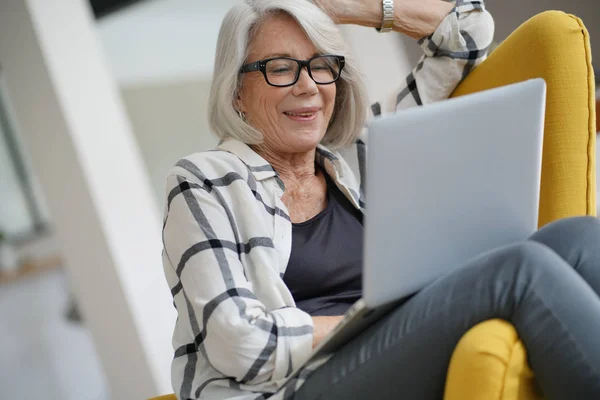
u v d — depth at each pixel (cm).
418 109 117
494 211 132
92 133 321
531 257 116
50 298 764
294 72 169
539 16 173
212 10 613
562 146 168
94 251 324
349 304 164
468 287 119
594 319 110
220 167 158
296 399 134
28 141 330
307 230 168
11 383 503
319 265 163
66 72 318
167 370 326
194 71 656
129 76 634
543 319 112
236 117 169
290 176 174
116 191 324
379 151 114
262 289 149
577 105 168
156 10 595
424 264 125
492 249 134
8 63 326
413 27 198
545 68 168
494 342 112
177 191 150
